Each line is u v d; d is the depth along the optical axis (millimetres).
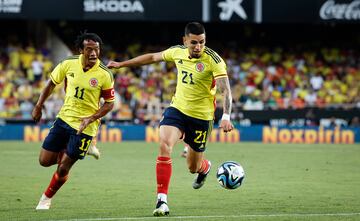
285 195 33406
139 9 84625
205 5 85688
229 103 25906
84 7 84000
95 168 47844
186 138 27406
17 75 88562
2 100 83812
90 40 26219
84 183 38500
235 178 27609
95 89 26828
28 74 89750
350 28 103312
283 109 82750
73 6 83938
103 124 82688
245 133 82625
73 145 26969
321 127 82250
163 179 25531
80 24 99062
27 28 95938
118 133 81062
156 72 91812
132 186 37188
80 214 26312
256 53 99688
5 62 90500
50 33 96438
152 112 84125
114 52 98750
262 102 88312
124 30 101500
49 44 96375
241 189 35938
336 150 68062
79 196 32625
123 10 84500
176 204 29875
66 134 27250
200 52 25891
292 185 38000
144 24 101938
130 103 87625
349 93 93812
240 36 103750
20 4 83125
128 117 84312
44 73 90250
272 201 31016
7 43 92938
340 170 47312
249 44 103438
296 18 87125
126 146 71500
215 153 62438
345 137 82250
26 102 83750
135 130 81438
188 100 26750
